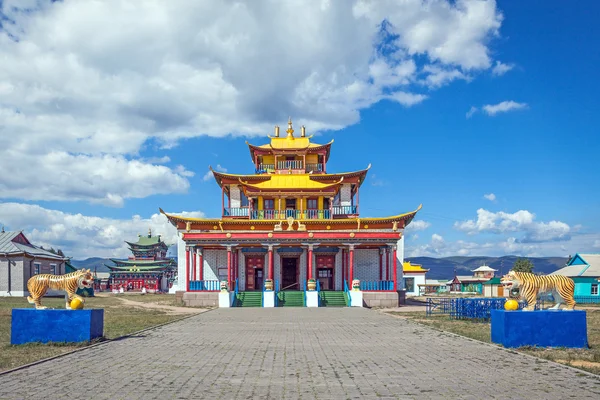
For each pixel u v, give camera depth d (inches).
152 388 454.3
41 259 2728.8
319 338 839.1
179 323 1125.7
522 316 702.5
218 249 2095.2
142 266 4783.5
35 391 441.4
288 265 2103.8
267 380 490.3
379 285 1863.9
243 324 1103.6
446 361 596.1
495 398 416.2
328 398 418.0
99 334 783.1
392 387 457.7
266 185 2262.6
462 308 1214.9
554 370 535.8
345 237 1883.6
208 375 514.6
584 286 2156.7
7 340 785.6
